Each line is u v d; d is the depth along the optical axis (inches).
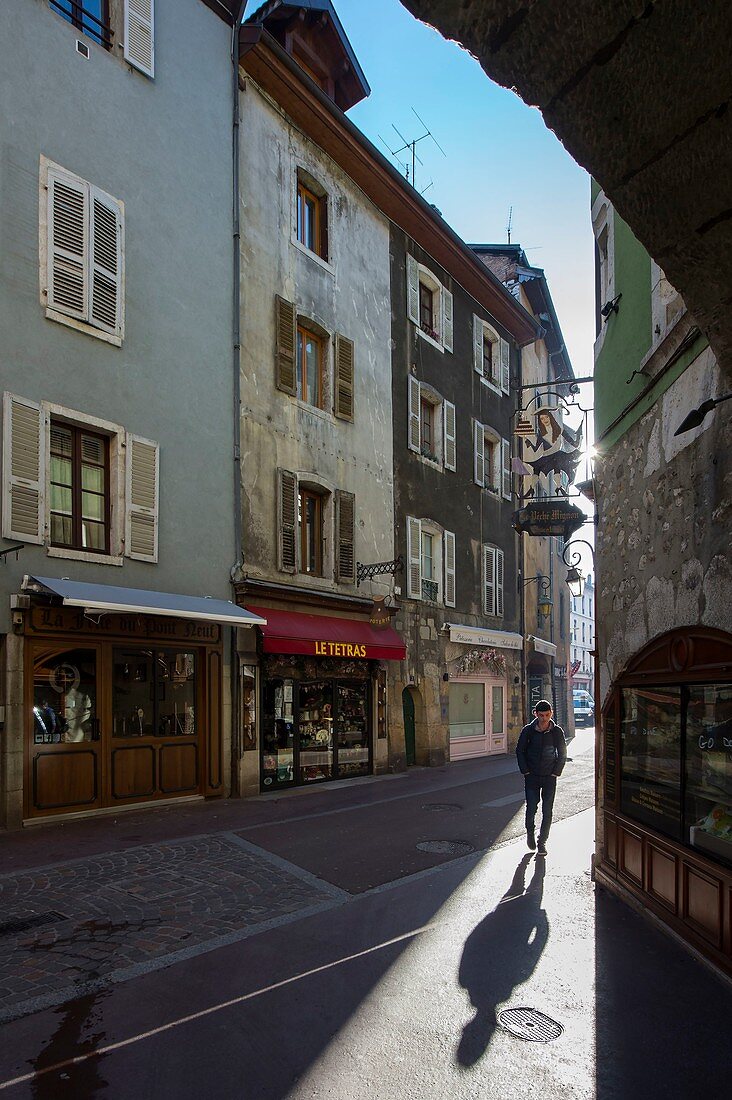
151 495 431.5
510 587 900.0
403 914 234.4
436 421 773.9
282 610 529.3
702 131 85.3
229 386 499.8
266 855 311.3
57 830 348.2
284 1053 146.1
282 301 553.0
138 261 439.2
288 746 530.0
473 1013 163.3
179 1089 133.5
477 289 856.9
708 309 108.2
